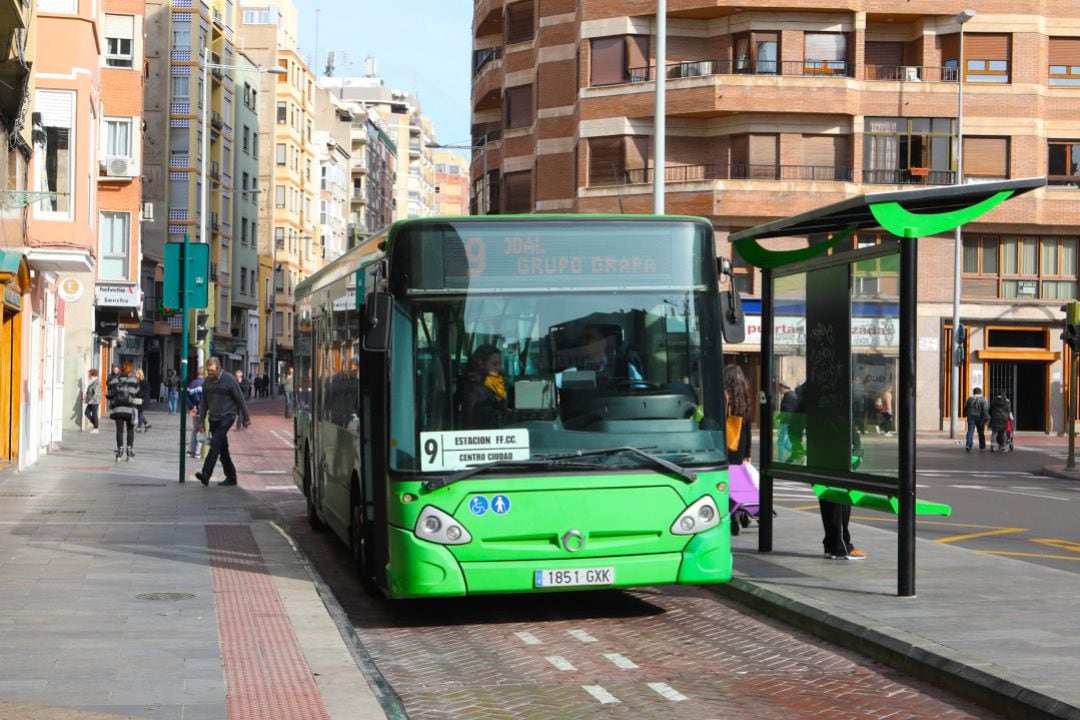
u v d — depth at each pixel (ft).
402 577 31.60
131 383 91.45
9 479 74.18
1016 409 159.74
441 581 31.48
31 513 55.98
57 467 84.33
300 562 42.16
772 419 43.11
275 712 22.93
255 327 300.61
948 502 72.08
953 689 25.54
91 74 97.76
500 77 190.08
